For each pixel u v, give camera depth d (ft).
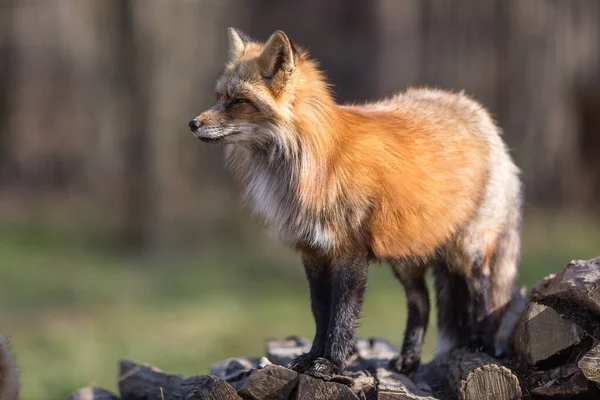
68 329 53.01
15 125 112.16
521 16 89.56
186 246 82.23
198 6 88.28
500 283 23.72
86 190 106.32
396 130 21.85
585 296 20.03
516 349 22.04
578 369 19.84
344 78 105.50
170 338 51.13
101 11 95.66
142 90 84.17
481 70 93.40
